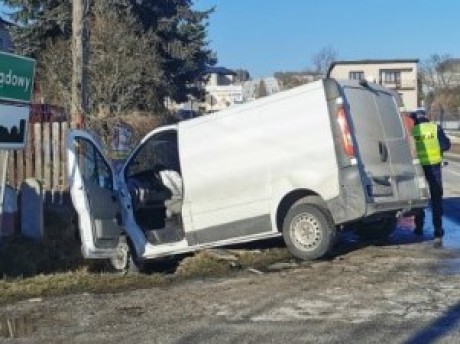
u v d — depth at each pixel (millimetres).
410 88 110375
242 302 9625
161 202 12602
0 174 14883
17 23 35062
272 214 11828
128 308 9570
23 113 11898
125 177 12602
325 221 11547
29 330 8844
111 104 26281
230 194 12031
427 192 12672
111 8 30078
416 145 13297
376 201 11641
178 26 40531
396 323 8656
